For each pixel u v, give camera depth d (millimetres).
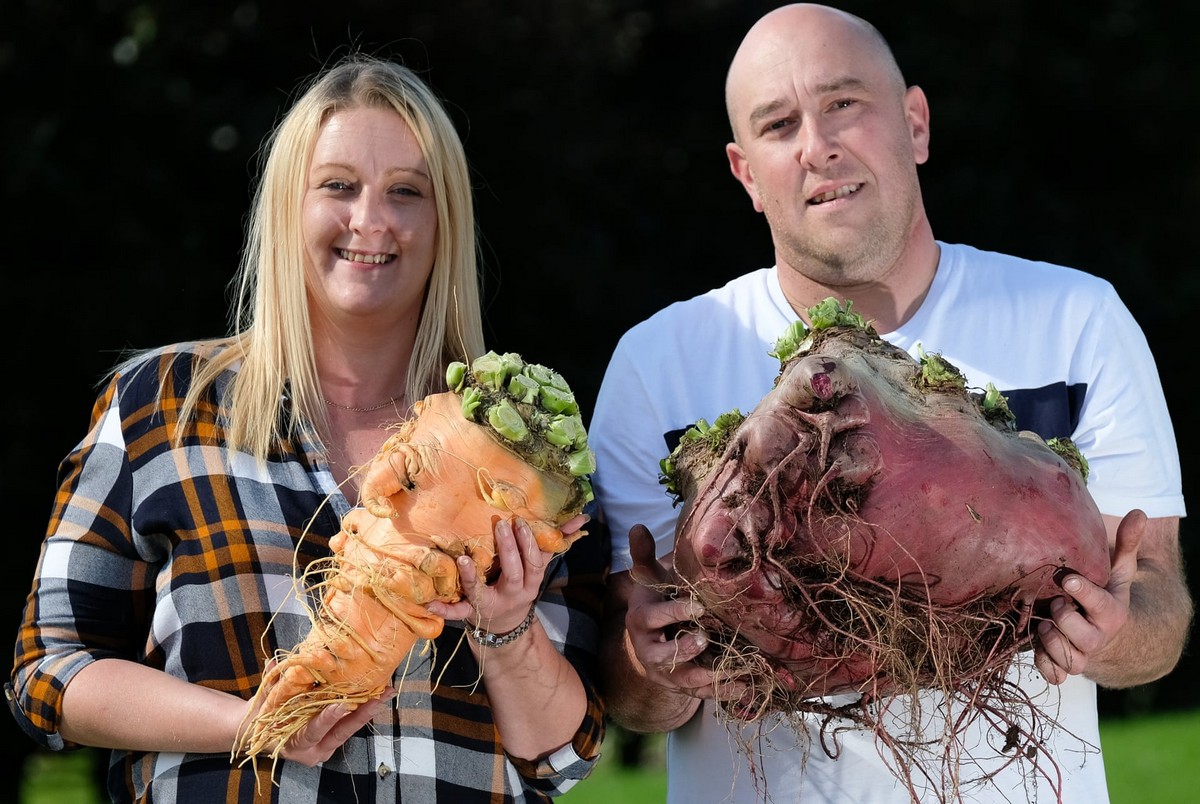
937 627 2084
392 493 2193
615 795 6699
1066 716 2564
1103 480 2633
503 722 2488
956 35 9602
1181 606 2600
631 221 8484
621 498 2814
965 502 2059
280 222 2566
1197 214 10227
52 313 7172
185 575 2426
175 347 2623
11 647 7660
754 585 2084
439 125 2613
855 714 2242
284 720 2207
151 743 2334
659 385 2846
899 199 2727
